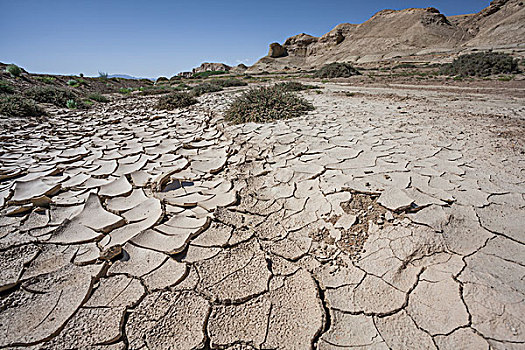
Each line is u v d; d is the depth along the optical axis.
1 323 1.62
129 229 2.48
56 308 1.71
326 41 77.56
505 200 2.55
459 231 2.19
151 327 1.61
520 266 1.84
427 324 1.57
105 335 1.56
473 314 1.57
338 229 2.42
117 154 4.63
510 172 3.10
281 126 5.93
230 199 2.99
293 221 2.61
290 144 4.67
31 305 1.74
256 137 5.23
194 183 3.51
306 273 2.00
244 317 1.69
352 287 1.86
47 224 2.54
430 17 59.03
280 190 3.18
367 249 2.16
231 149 4.67
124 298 1.79
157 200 2.93
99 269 2.01
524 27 44.19
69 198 3.03
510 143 4.01
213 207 2.84
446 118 5.86
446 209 2.46
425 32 55.69
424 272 1.89
